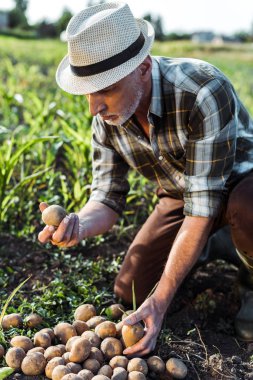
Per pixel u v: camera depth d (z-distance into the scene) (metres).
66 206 3.31
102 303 2.55
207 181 2.11
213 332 2.49
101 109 2.01
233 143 2.13
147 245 2.58
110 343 2.11
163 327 2.47
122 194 2.57
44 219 2.12
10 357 2.04
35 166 3.74
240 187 2.24
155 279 2.56
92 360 2.04
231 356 2.29
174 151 2.28
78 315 2.35
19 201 3.29
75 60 1.93
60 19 34.78
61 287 2.59
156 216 2.62
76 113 4.63
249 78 10.51
